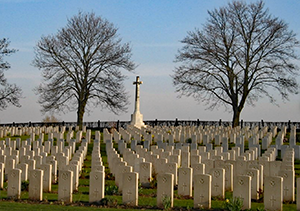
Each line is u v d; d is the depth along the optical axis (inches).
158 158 876.0
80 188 778.2
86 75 2078.0
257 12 1980.8
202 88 1983.3
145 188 787.4
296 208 613.6
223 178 686.5
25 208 597.9
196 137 1371.8
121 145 1235.9
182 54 2017.7
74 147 1246.9
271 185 596.1
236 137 1327.5
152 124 2199.8
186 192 708.7
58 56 2053.4
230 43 1985.7
